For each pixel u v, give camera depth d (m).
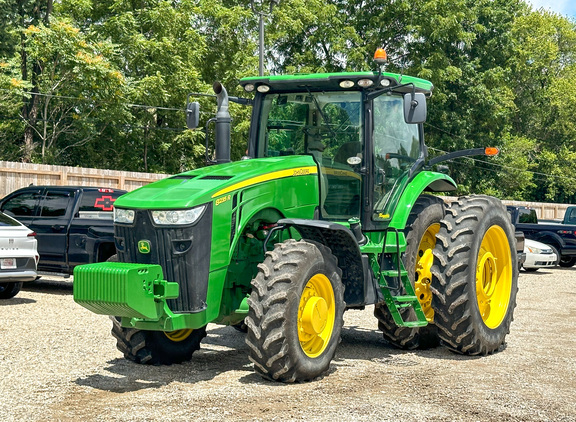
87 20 32.09
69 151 31.47
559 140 59.22
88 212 12.44
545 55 56.03
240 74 31.45
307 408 5.03
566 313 10.91
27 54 30.91
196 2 34.72
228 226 5.93
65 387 5.65
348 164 6.88
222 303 6.27
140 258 5.83
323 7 37.59
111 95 27.59
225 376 6.12
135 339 6.43
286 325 5.61
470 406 5.16
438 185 8.45
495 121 44.22
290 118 7.19
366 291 6.55
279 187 6.41
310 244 5.96
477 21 44.03
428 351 7.55
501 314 7.61
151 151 33.03
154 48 29.83
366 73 6.77
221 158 7.07
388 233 7.07
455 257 7.05
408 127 7.61
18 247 10.71
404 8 37.84
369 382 5.91
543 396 5.52
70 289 12.85
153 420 4.71
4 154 29.61
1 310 9.95
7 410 4.95
